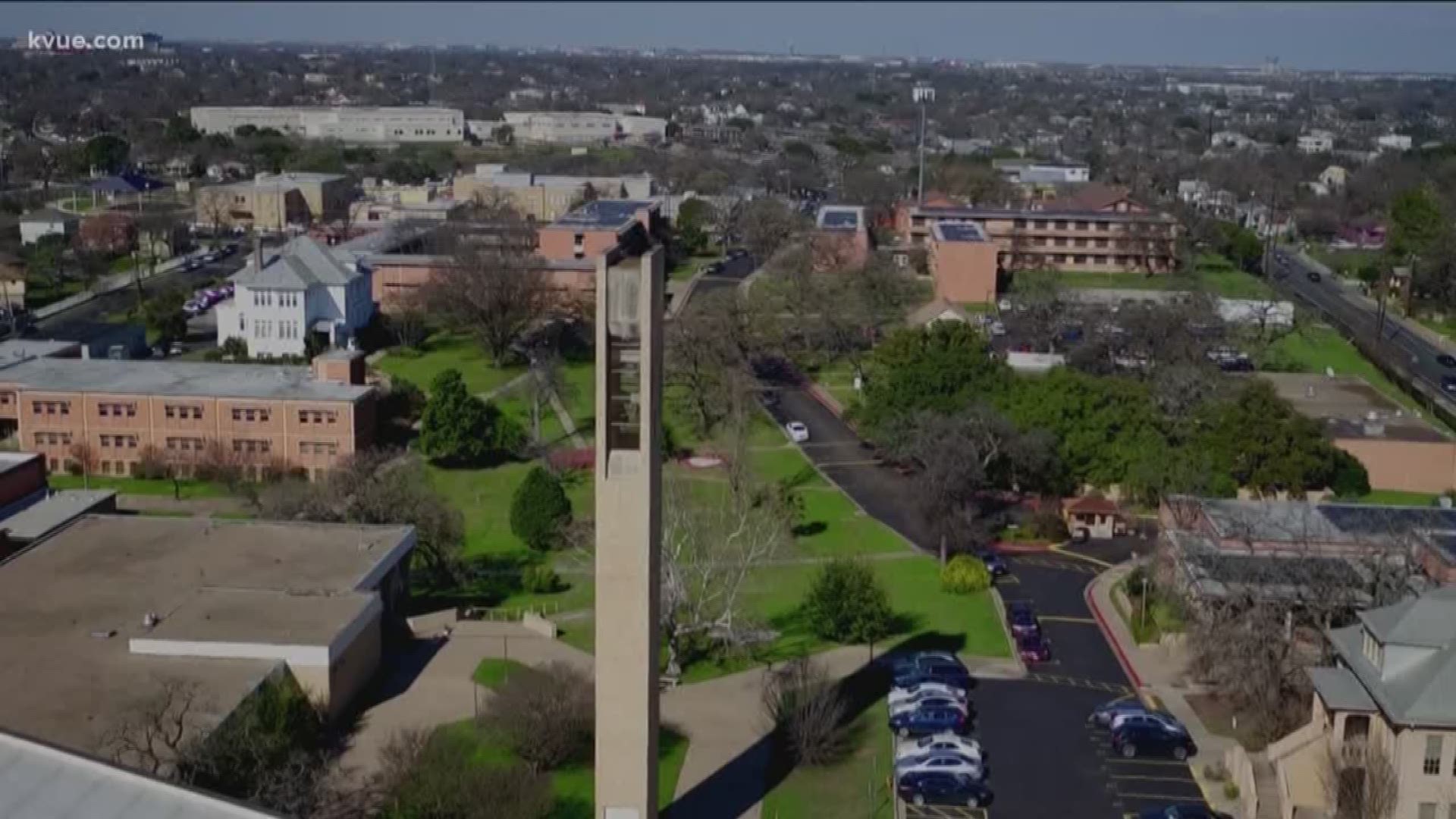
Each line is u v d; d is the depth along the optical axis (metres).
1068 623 112.38
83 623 94.75
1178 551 108.94
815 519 137.38
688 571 113.75
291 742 82.19
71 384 156.12
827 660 104.31
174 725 78.62
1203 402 149.75
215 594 99.50
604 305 67.69
